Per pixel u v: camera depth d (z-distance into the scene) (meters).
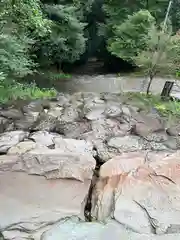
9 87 7.19
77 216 2.93
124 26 10.99
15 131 4.94
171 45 7.69
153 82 10.54
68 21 11.30
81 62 14.48
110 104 6.90
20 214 2.90
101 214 3.03
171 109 6.91
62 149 4.23
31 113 6.01
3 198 3.08
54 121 5.64
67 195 3.18
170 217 2.96
